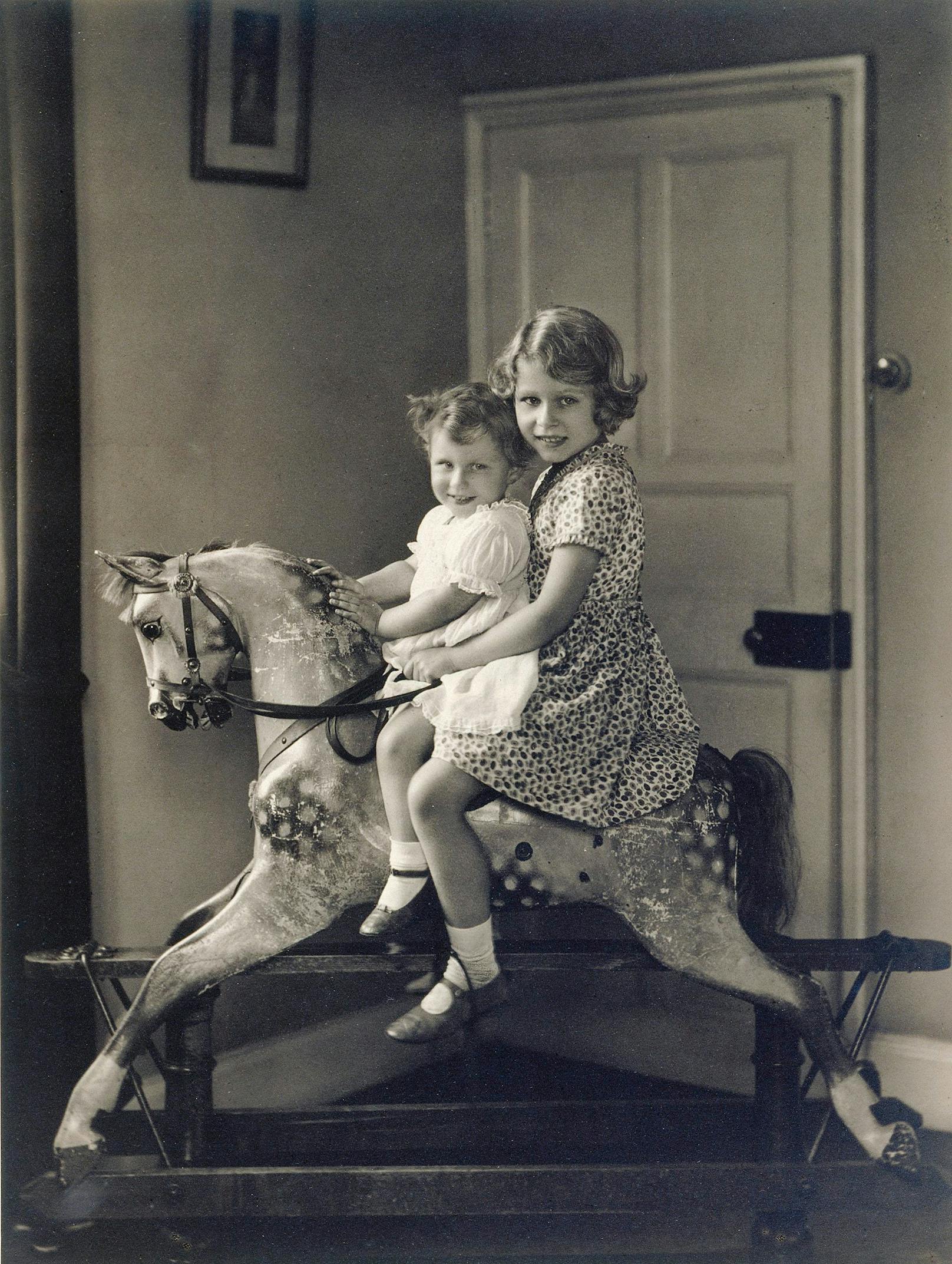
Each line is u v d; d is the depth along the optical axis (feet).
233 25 8.02
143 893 8.07
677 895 6.53
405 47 9.09
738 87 8.61
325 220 8.71
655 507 9.21
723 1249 7.29
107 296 7.61
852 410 8.46
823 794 8.80
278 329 8.50
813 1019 6.63
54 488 7.36
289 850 6.57
